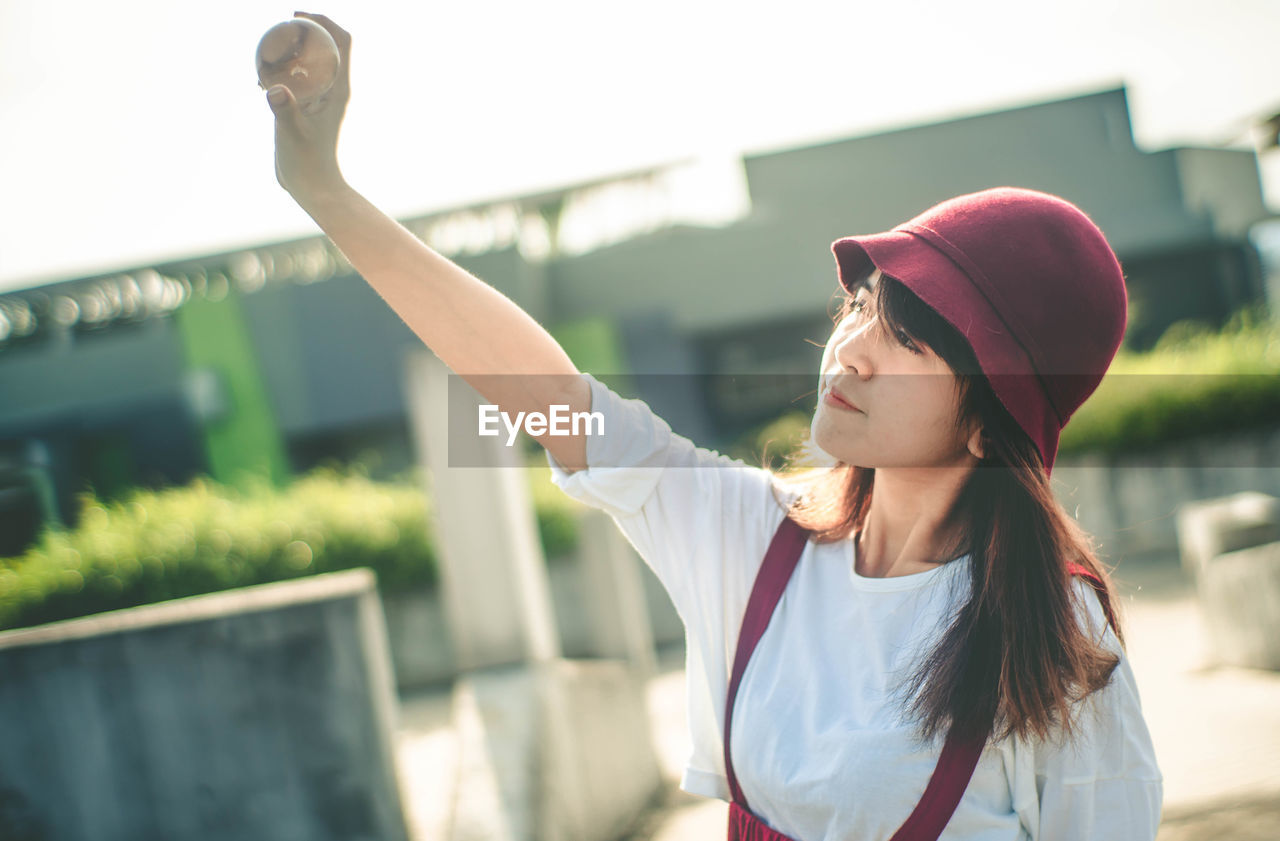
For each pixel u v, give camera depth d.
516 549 4.50
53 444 16.08
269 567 6.70
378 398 16.98
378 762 2.59
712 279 19.53
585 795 3.70
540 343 1.06
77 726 2.57
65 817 2.54
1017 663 0.92
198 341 16.86
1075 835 0.96
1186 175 20.08
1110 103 20.05
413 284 0.96
